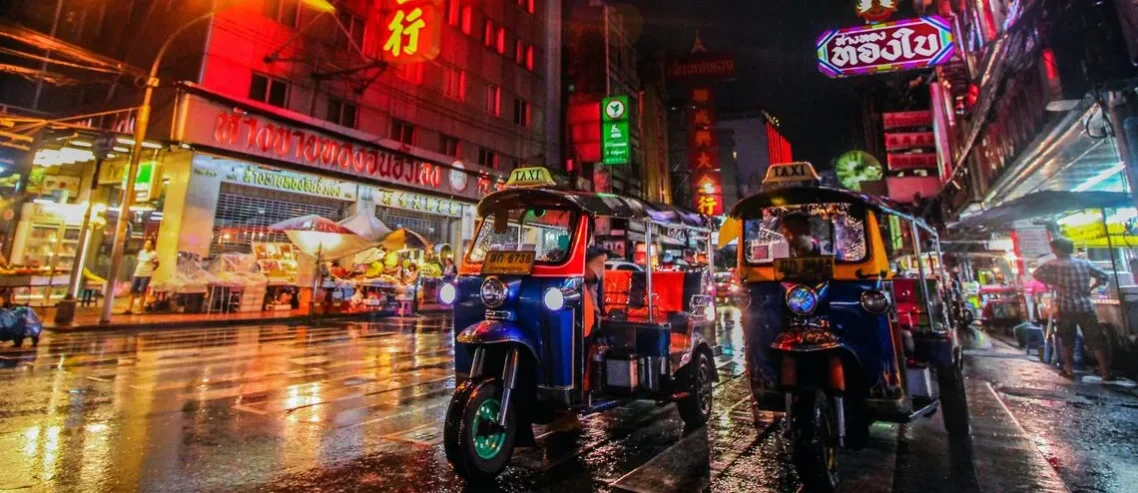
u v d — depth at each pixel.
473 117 24.55
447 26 23.59
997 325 12.98
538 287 3.91
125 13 18.06
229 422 4.94
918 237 4.92
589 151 31.72
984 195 14.84
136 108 13.23
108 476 3.56
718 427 5.02
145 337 10.91
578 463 4.00
